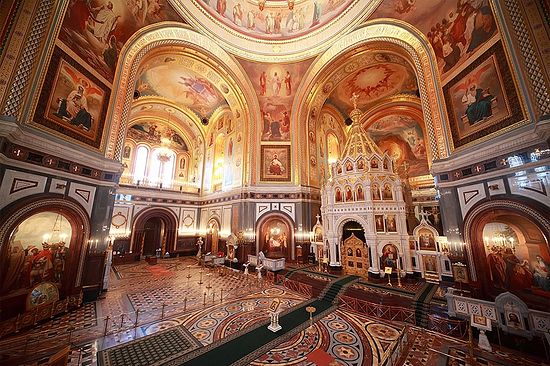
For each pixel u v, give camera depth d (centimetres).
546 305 621
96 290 967
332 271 1335
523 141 685
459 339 675
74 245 905
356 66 1666
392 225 1229
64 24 852
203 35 1513
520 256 700
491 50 805
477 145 838
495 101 788
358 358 575
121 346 618
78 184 927
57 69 831
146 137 2238
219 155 2212
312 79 1766
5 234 673
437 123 1036
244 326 748
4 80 671
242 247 1645
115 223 1856
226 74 1717
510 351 609
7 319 671
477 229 830
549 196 624
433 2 1069
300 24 1742
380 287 1020
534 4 674
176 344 634
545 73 636
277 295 1067
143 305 920
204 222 2256
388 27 1298
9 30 695
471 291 823
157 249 2092
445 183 960
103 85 1059
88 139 983
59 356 441
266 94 1873
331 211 1414
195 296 1035
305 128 1872
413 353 604
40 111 772
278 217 1742
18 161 714
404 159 2323
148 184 2164
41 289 771
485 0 822
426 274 1123
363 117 2262
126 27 1159
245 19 1711
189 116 2306
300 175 1780
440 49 1050
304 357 578
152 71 1741
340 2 1538
